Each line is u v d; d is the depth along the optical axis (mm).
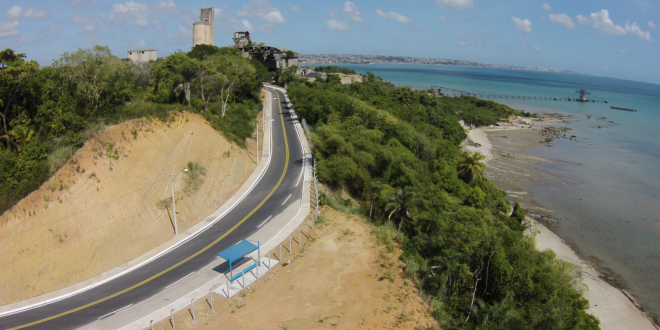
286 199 52406
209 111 72500
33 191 38562
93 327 28281
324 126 70562
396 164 63344
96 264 36375
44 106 47500
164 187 47750
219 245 40844
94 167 43219
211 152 59188
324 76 184000
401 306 33188
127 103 65688
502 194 77188
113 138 48562
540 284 38969
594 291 51656
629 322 46438
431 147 83062
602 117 194500
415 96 153250
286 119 93938
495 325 33312
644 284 53594
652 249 62531
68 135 45062
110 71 59031
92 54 58281
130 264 37375
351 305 32438
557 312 36531
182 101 72438
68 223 37750
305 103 90500
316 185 55781
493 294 39281
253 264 37250
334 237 43750
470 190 66938
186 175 51500
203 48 117375
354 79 188500
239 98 97562
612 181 94000
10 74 46406
